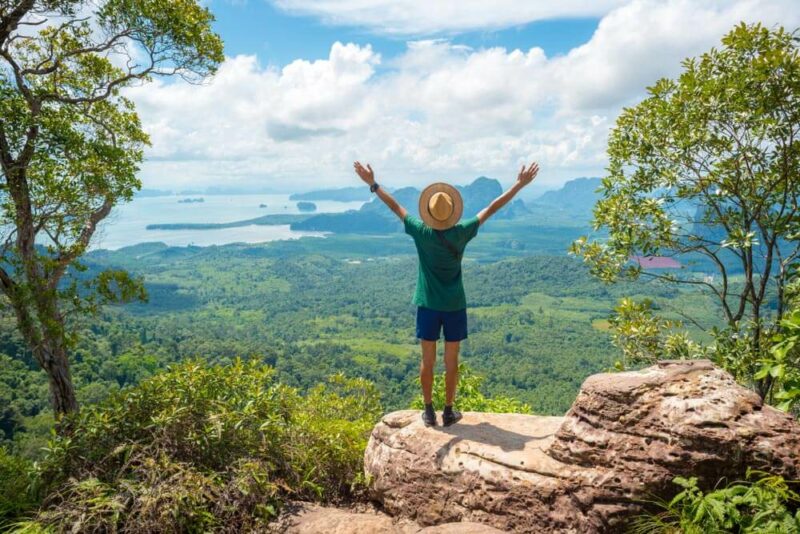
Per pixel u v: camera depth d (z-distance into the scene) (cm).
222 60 940
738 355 500
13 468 412
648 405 295
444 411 379
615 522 279
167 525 297
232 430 365
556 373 13675
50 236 834
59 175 845
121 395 384
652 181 589
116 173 891
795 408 423
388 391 10538
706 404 281
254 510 322
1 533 313
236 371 432
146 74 926
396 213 356
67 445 351
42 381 5522
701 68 554
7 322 717
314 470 382
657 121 575
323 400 600
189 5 895
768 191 507
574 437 309
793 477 253
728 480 264
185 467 336
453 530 298
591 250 619
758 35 508
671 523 259
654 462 280
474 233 339
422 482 342
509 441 342
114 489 318
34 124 791
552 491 297
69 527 298
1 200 761
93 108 975
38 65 880
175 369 413
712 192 554
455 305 353
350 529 300
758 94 487
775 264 532
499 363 15300
